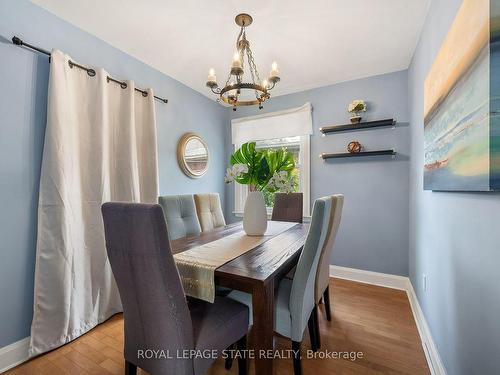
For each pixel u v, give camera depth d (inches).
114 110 82.0
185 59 93.7
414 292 86.9
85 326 69.8
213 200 99.0
